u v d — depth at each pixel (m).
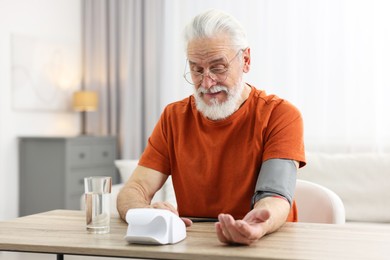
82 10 5.77
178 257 1.24
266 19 5.03
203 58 1.72
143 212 1.35
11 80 4.94
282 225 1.58
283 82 4.98
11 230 1.51
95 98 5.43
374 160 3.76
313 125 4.87
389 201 3.65
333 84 4.81
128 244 1.33
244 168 1.83
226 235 1.30
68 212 1.84
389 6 4.60
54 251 1.32
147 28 5.50
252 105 1.86
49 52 5.34
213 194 1.87
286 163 1.67
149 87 5.51
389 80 4.61
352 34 4.73
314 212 2.18
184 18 5.36
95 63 5.73
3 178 4.88
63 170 4.87
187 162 1.91
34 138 4.95
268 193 1.59
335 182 3.74
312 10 4.87
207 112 1.80
